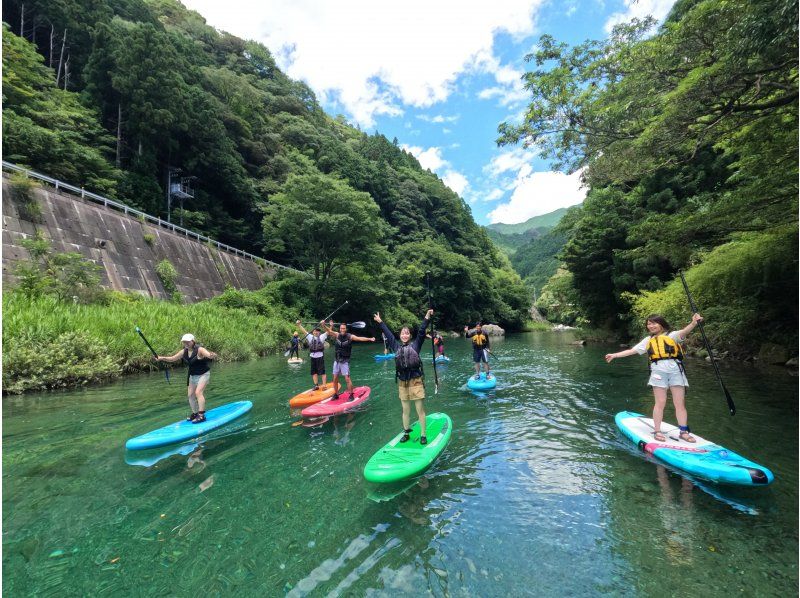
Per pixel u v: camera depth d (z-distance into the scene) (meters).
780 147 6.45
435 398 7.96
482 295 48.16
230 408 6.71
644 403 6.95
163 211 26.34
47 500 3.74
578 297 24.22
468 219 75.62
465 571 2.62
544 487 3.80
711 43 5.23
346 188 29.97
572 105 6.89
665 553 2.74
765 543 2.80
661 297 13.57
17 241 13.48
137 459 4.73
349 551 2.87
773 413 5.73
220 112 36.12
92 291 13.04
